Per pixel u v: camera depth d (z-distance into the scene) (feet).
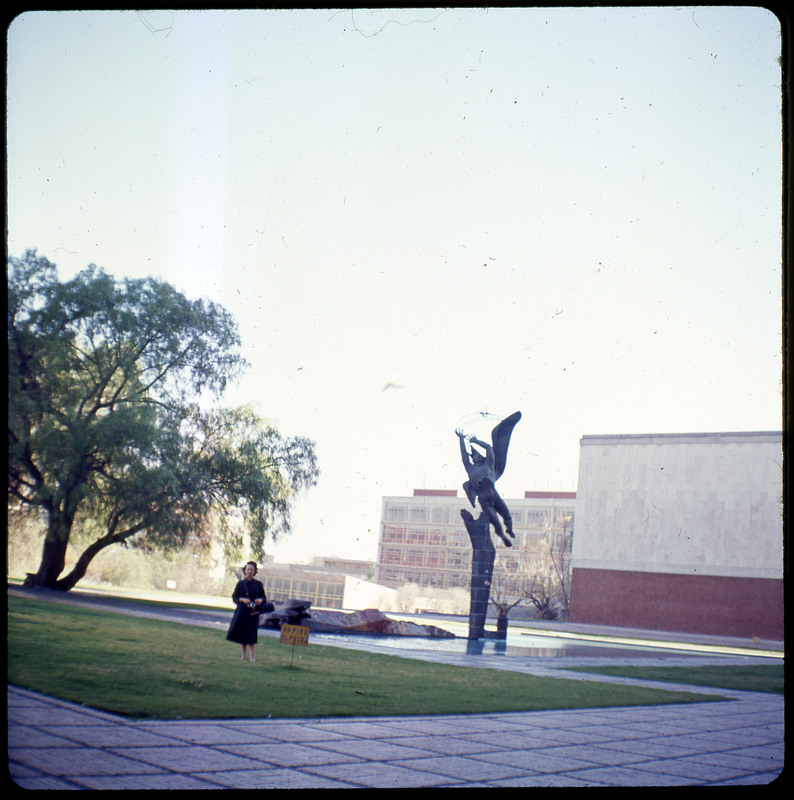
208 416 94.99
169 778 15.65
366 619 76.54
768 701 40.04
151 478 85.20
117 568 146.10
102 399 88.38
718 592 148.66
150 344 89.61
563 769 19.22
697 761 21.36
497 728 24.75
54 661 29.60
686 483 154.51
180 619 63.05
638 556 156.04
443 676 38.22
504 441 88.69
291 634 37.55
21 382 82.64
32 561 93.20
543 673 45.55
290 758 18.17
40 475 84.02
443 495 263.90
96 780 15.10
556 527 227.40
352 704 26.50
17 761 15.96
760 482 149.07
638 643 111.14
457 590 243.81
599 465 161.79
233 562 96.73
